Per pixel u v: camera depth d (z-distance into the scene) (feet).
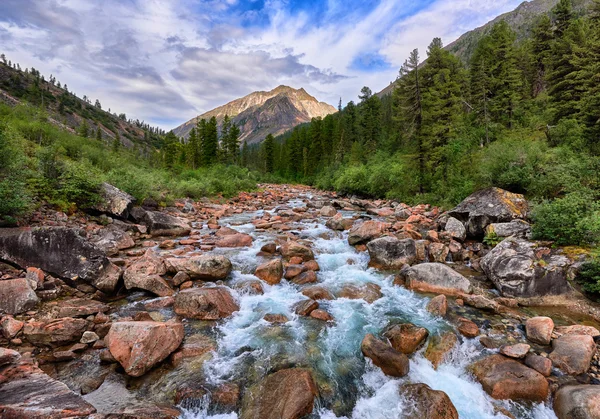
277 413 14.48
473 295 27.02
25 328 18.57
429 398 15.39
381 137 174.70
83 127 228.02
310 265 34.55
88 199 43.73
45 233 25.49
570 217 29.96
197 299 23.70
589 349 18.62
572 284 26.07
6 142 32.65
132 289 26.99
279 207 86.69
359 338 21.70
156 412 14.17
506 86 107.96
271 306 26.07
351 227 53.42
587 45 78.79
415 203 79.30
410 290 29.81
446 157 79.15
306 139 261.03
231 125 225.97
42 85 523.70
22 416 11.73
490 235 38.11
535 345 20.45
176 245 41.16
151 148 552.41
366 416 15.14
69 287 25.29
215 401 15.47
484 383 17.24
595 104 55.31
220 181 113.19
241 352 19.62
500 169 48.42
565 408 14.93
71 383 15.85
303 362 18.88
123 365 16.71
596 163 40.16
